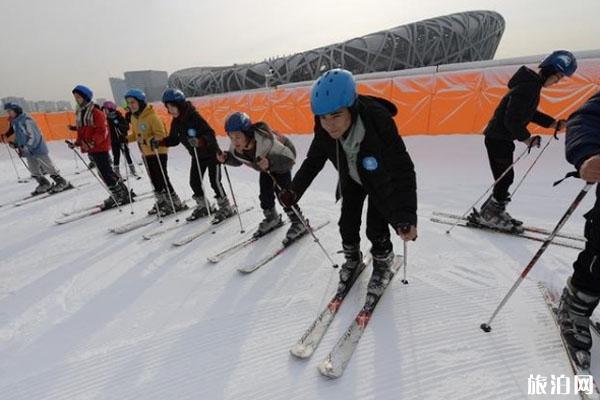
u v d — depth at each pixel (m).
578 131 1.26
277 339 1.86
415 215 1.67
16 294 2.59
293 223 3.05
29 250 3.43
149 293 2.45
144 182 6.12
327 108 1.46
